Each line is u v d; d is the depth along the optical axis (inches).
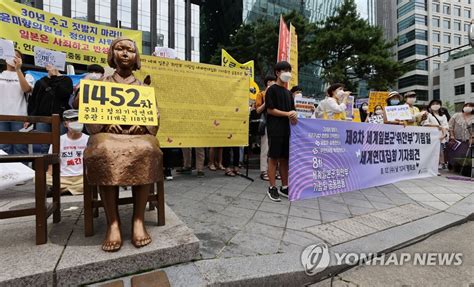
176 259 74.0
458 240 106.3
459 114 264.1
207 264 74.6
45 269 60.7
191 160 226.8
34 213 72.6
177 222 91.5
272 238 94.0
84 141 139.9
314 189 148.2
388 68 686.5
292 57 241.9
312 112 211.2
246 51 734.5
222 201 136.6
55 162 86.8
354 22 719.1
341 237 98.1
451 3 2127.2
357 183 169.0
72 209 106.9
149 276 67.3
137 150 74.0
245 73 191.9
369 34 700.7
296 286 74.7
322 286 75.8
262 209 125.5
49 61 185.5
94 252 69.2
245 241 90.7
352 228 106.8
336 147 156.7
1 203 111.0
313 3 1241.4
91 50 254.4
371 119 259.3
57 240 76.3
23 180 121.4
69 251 69.5
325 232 101.3
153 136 82.6
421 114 251.8
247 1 1031.6
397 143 195.6
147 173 74.5
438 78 2011.6
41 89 160.1
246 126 192.4
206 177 200.8
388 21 2268.7
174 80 169.0
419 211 132.3
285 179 152.5
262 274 71.2
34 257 65.9
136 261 69.0
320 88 1159.0
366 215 122.6
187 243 75.6
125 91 82.2
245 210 123.4
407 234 104.1
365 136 172.6
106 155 71.2
